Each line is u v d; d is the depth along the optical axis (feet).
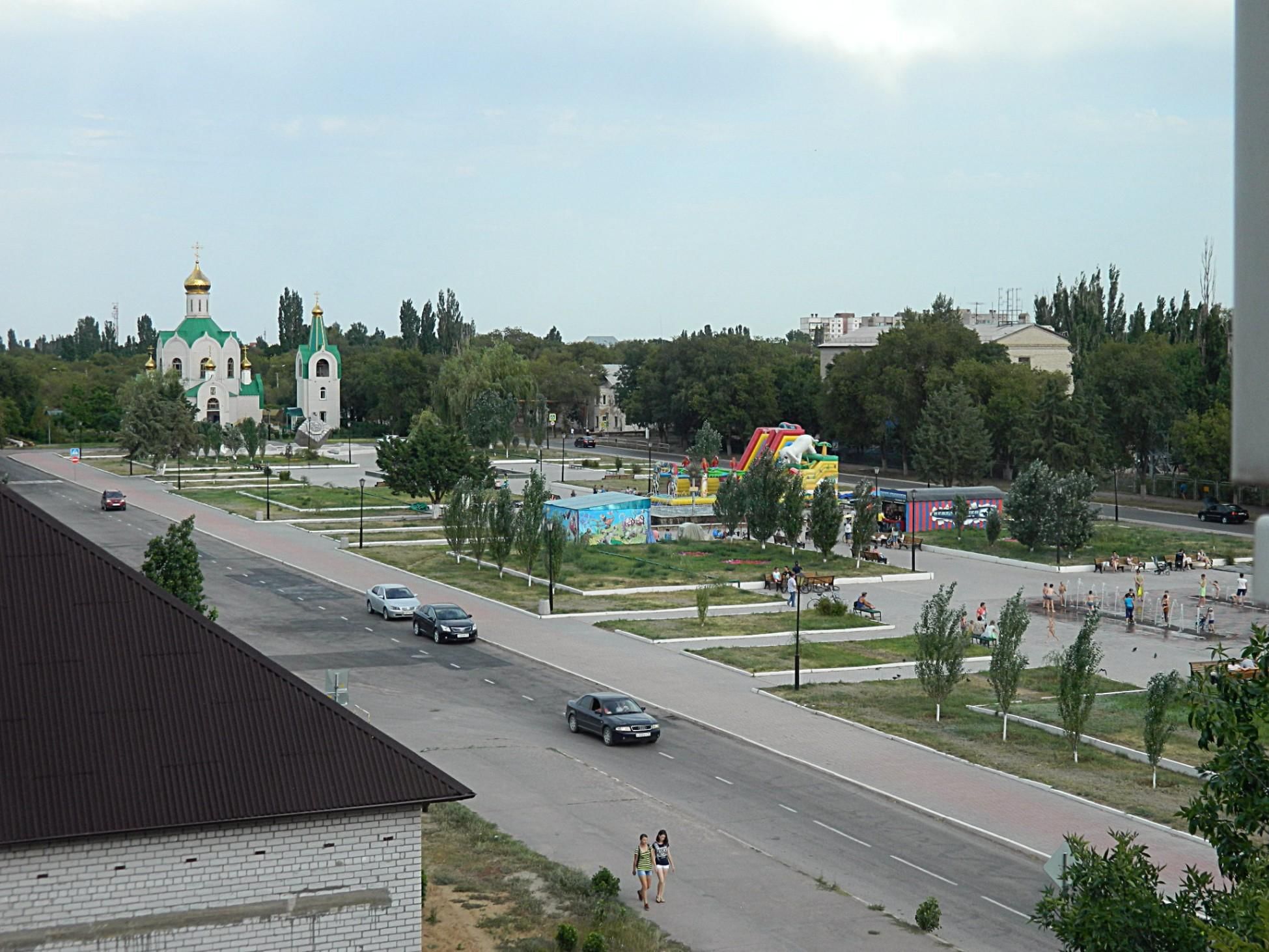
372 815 76.74
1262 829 70.44
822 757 141.59
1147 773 138.31
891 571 276.00
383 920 76.64
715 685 174.70
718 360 622.13
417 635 204.64
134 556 274.77
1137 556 298.97
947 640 158.71
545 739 147.02
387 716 154.61
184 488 419.95
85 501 380.78
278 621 212.64
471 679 175.63
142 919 72.08
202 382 650.02
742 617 223.10
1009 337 558.97
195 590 154.51
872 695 170.30
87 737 73.82
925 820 122.21
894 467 553.23
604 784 130.41
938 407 448.24
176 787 73.31
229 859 73.82
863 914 98.22
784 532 314.35
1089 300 569.64
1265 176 12.03
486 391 589.32
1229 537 332.60
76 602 78.23
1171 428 433.89
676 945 91.35
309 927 74.84
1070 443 424.87
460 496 276.00
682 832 116.67
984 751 145.18
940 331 506.07
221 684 77.97
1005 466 501.15
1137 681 182.70
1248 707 70.33
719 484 331.16
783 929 95.09
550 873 103.45
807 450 372.99
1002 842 115.85
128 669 76.95
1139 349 459.32
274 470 490.49
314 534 318.86
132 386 595.47
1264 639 71.36
